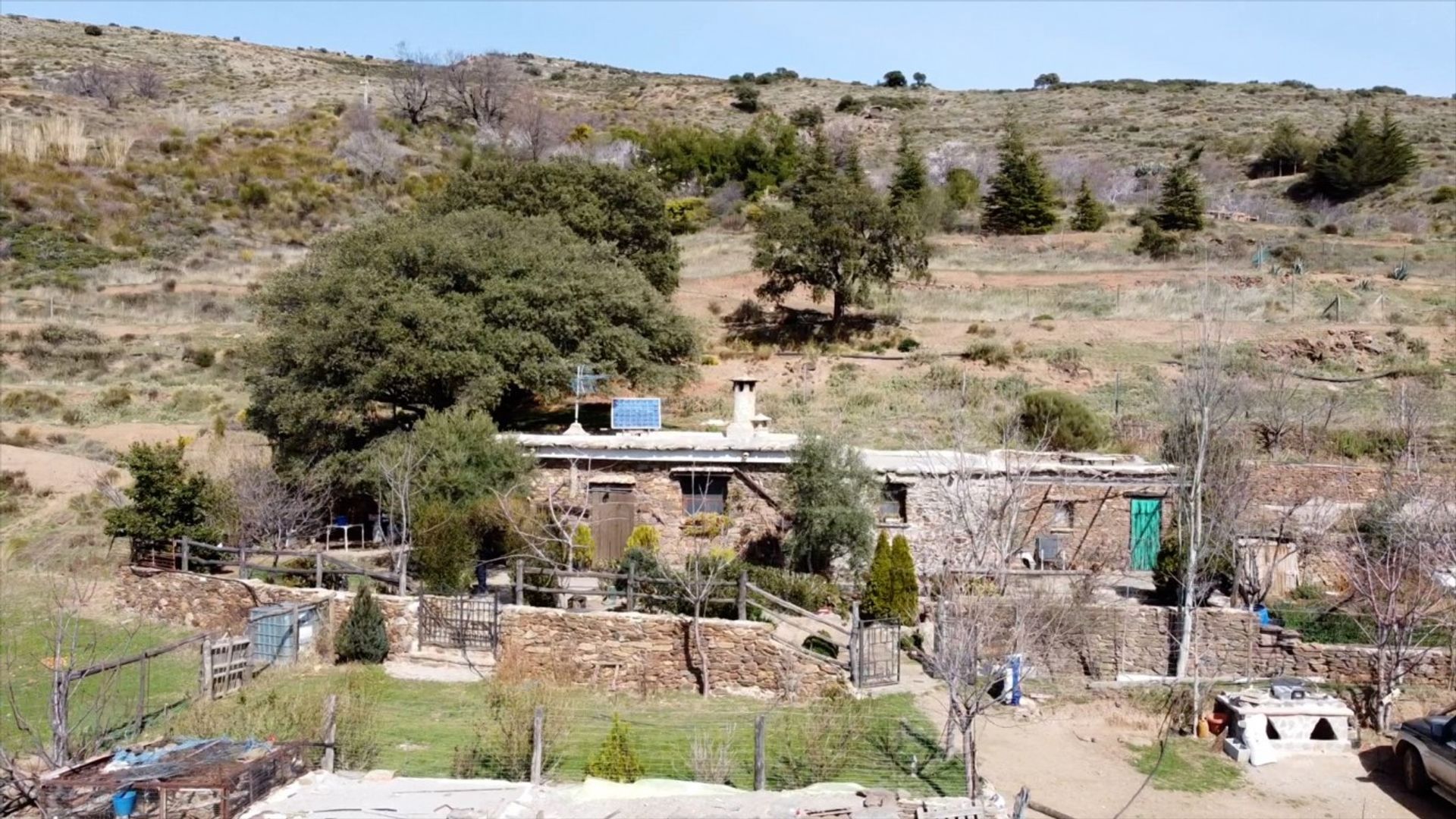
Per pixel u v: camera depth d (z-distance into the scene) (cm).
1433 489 2297
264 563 2295
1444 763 1470
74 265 5253
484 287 2961
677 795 1281
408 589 2069
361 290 2772
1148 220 5828
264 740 1351
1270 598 2200
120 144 6512
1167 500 2411
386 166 6981
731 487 2462
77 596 1973
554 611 1903
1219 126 9169
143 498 2298
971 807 1265
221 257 5541
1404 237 5538
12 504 2964
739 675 1820
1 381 4078
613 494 2483
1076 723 1759
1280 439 2902
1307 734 1681
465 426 2361
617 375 3138
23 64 8981
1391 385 3491
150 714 1664
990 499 1977
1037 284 4875
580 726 1612
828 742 1534
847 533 2220
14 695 1628
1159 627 1952
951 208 6250
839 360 4022
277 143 7206
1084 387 3591
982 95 11581
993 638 1695
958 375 3712
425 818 1175
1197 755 1659
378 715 1627
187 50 10888
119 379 4181
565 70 12738
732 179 7406
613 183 4366
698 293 4944
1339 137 6875
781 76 12512
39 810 1159
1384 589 1905
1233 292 4481
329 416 2639
